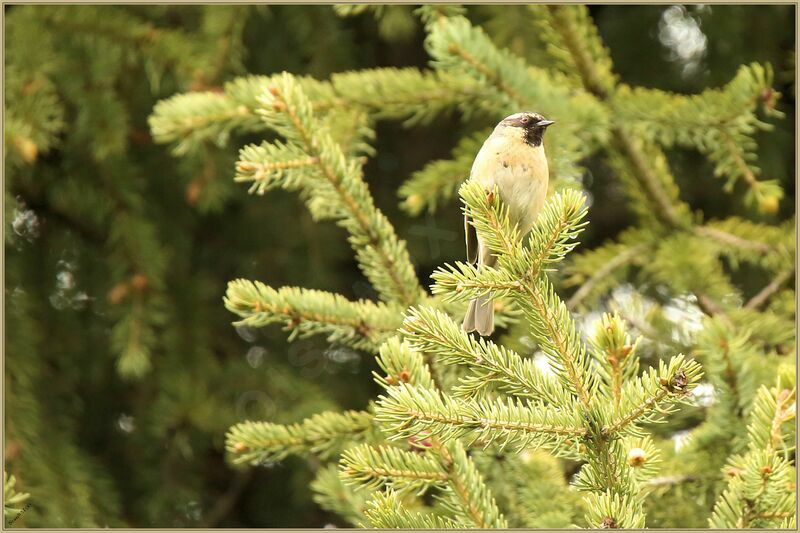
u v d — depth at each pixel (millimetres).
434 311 5398
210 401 11711
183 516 11953
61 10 10906
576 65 9391
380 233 7266
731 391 6598
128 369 10773
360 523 6836
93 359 12492
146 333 11039
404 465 5562
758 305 9812
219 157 11875
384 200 14086
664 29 13391
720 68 12562
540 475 7035
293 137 7020
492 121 12711
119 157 11680
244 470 12305
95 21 11008
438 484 5629
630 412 4840
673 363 4762
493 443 5820
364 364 13195
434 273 5406
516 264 5336
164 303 11328
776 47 12406
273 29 13070
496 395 6578
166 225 13031
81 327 12562
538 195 8844
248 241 13531
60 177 12445
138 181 11734
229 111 9008
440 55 8672
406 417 4938
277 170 6980
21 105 10156
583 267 10047
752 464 4980
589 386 5141
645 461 5180
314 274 12812
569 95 9484
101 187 11820
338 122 9352
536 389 5242
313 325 7004
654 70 13242
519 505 7043
